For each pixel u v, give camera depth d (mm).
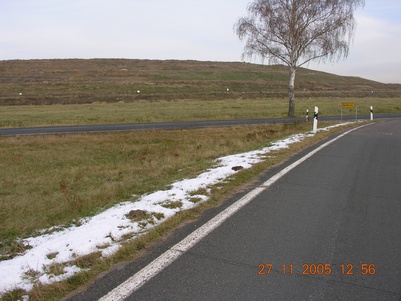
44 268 4047
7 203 7852
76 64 109438
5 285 3682
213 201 6465
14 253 4832
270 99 63281
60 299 3379
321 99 65250
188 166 10961
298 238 4816
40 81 75688
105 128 25078
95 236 4898
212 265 4023
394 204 6426
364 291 3518
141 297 3383
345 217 5695
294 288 3559
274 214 5781
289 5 31969
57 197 8117
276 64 34469
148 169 11367
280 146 12961
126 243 4539
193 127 25062
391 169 9523
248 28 32688
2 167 12977
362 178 8414
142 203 6434
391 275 3846
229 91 73062
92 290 3518
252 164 9688
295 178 8273
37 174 11695
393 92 90438
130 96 60656
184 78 88312
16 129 25734
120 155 15273
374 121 28344
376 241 4754
